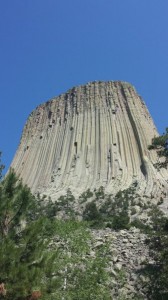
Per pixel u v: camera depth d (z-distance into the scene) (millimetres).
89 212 82688
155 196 110688
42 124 170000
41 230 21203
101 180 128250
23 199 22656
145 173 128375
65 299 21172
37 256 19953
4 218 21641
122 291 25109
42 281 19938
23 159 157125
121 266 28141
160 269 26344
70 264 23062
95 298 21547
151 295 24875
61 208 94000
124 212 85125
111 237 33188
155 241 30562
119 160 136500
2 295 17844
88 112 160750
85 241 25141
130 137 147125
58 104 173875
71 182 130125
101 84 171500
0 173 25688
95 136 149250
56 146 153375
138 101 166750
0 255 18688
